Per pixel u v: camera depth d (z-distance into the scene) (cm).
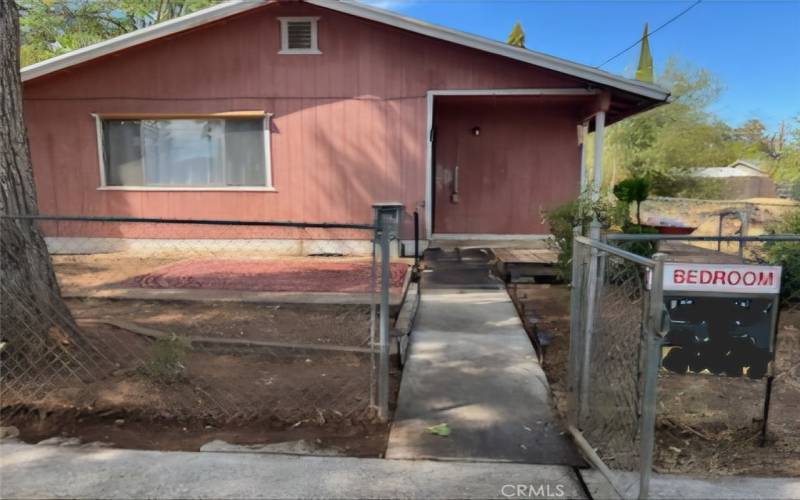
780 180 1906
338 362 420
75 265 786
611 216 662
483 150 1014
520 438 313
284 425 323
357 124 875
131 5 1783
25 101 898
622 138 2536
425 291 648
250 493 254
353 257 881
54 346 373
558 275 672
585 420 310
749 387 394
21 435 308
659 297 218
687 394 379
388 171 880
